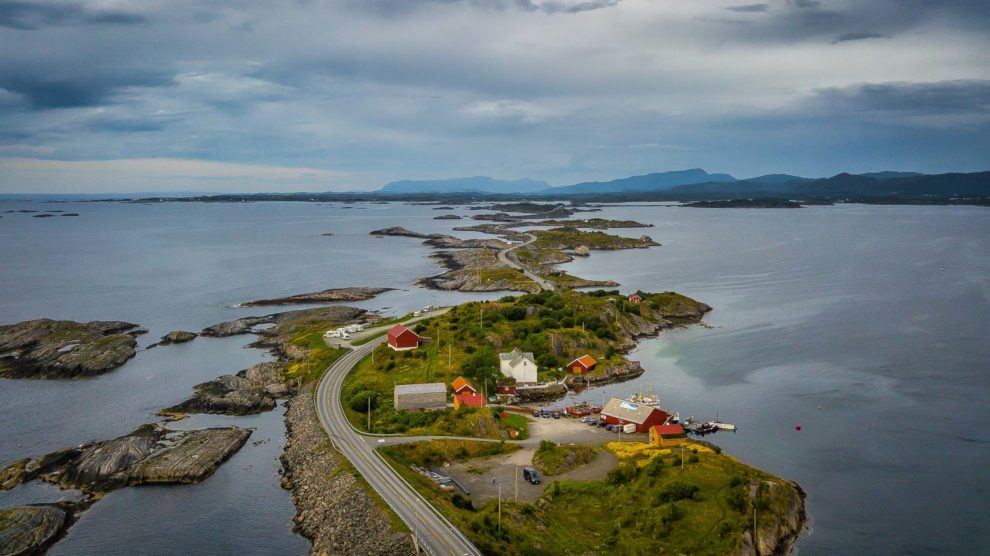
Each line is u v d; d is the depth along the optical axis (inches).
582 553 2903.5
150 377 5925.2
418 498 3262.8
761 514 3169.3
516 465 3887.8
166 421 4854.8
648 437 4333.2
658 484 3425.2
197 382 5782.5
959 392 5196.9
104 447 4126.5
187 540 3245.6
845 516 3417.8
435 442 4077.3
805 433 4463.6
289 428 4692.4
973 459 4057.6
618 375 5797.2
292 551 3144.7
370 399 4699.8
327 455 3878.0
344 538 3048.7
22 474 3917.3
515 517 3152.1
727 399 5152.6
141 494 3725.4
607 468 3826.3
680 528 3038.9
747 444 4286.4
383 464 3710.6
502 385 5300.2
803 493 3614.7
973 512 3467.0
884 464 3996.1
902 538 3230.8
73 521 3435.0
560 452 3929.6
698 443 4160.9
